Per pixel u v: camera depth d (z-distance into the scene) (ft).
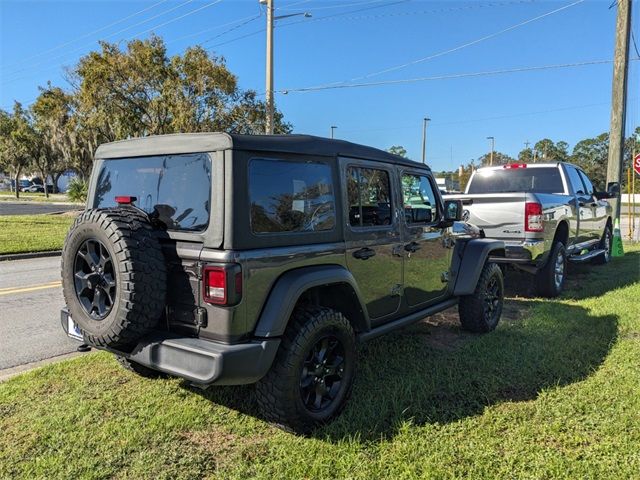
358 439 10.16
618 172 40.11
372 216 13.10
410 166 14.85
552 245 23.40
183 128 66.54
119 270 9.32
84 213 10.34
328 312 10.91
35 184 250.57
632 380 12.89
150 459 9.57
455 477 8.95
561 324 18.30
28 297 24.88
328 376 11.18
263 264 9.91
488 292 17.81
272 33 62.80
